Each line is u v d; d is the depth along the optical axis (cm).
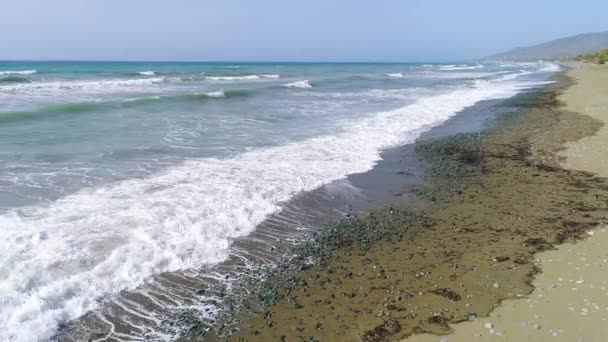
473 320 450
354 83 3706
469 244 630
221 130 1362
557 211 743
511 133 1398
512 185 890
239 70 6062
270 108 1906
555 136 1320
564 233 654
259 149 1128
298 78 4247
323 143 1223
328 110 1886
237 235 648
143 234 602
